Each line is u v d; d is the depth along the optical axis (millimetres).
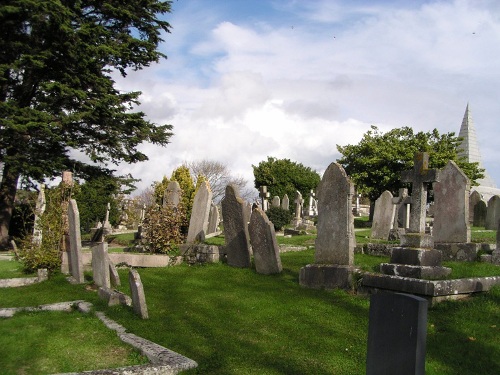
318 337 6891
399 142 36062
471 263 10672
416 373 3930
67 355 6238
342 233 9820
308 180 51031
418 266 8617
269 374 5574
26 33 22422
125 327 7453
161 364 5715
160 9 26609
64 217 13148
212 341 6812
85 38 22953
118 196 36625
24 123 20812
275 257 11391
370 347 4406
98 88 23875
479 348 6312
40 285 11430
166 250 14445
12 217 26141
